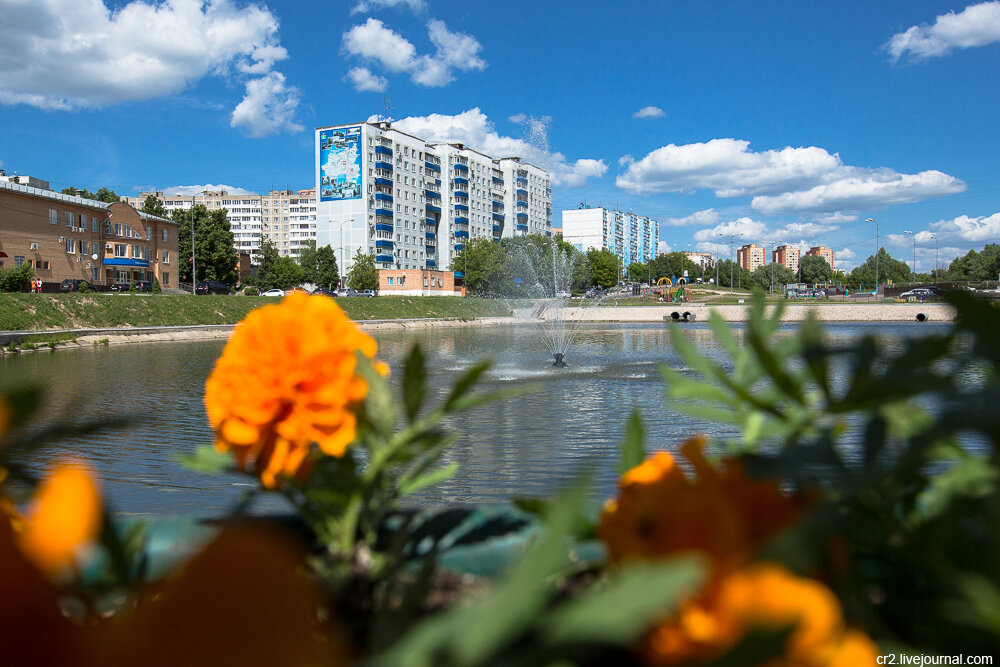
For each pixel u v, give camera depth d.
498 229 103.62
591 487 0.28
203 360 18.64
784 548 0.36
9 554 0.27
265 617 0.26
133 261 52.31
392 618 0.39
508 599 0.26
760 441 0.58
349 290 69.25
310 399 0.57
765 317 0.52
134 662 0.25
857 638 0.33
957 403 0.36
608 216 135.62
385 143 83.19
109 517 0.34
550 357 18.33
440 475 0.69
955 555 0.40
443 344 24.42
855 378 0.42
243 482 5.24
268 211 133.88
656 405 9.51
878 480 0.38
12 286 33.94
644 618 0.25
